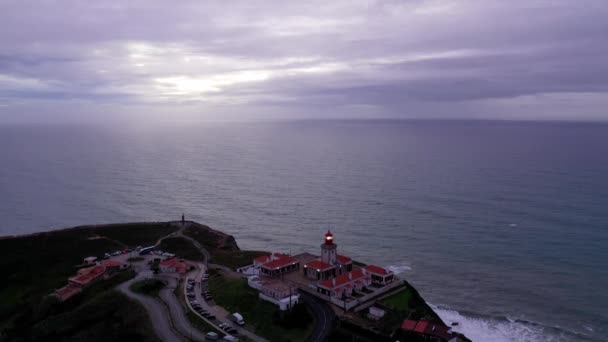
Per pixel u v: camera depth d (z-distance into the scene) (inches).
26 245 5191.9
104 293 3715.6
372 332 2977.4
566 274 4815.5
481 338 3663.9
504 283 4658.0
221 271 4276.6
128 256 4845.0
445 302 4288.9
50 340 3083.2
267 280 3799.2
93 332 3125.0
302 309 3198.8
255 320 3159.5
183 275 4141.2
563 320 3949.3
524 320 3956.7
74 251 5029.5
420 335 2952.8
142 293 3688.5
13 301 3890.3
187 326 3080.7
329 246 4062.5
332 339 2920.8
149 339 2913.4
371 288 3737.7
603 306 4156.0
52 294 3809.1
